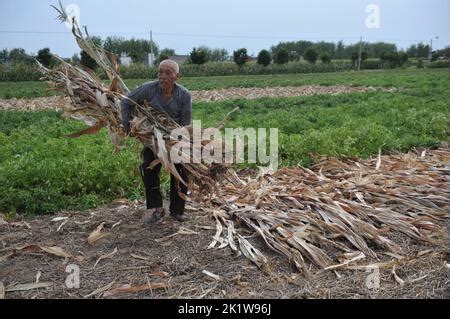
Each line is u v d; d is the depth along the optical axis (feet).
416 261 13.88
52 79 15.84
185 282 12.62
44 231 16.05
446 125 33.58
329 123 37.91
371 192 18.54
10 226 16.52
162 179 20.89
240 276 12.72
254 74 156.76
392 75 120.47
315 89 84.02
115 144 15.98
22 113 49.78
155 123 15.05
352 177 20.38
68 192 20.02
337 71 168.14
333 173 22.66
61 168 21.20
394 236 15.60
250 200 17.44
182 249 14.37
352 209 16.51
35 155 25.81
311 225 15.44
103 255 13.92
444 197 18.10
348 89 81.66
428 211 17.37
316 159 24.73
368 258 14.19
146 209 17.78
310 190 17.66
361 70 171.42
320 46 228.43
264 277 12.91
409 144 29.58
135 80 118.62
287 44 224.53
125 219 16.89
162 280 12.68
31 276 12.83
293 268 13.42
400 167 22.35
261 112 50.42
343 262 13.64
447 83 79.66
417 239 15.37
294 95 75.51
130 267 13.29
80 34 16.02
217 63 155.12
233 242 14.56
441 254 14.39
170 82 14.84
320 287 12.44
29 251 14.23
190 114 15.71
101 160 23.22
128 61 140.26
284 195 17.38
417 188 19.06
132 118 15.15
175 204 16.28
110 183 20.36
